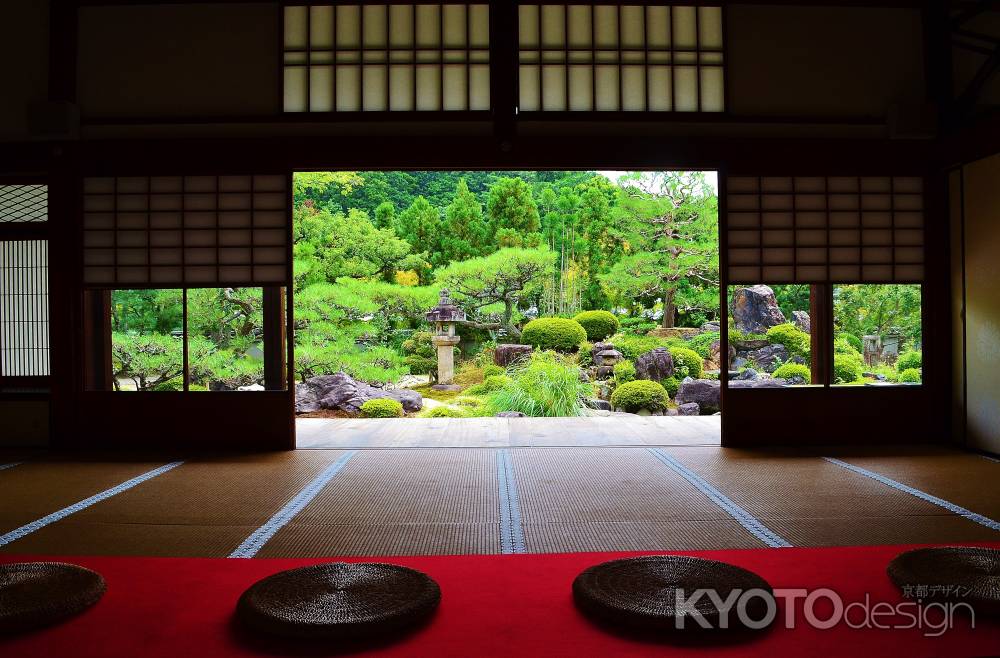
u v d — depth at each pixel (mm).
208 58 4887
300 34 4887
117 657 921
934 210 4938
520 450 4762
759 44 4918
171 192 4926
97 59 4883
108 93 4883
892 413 4938
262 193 4898
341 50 4883
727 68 4898
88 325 5023
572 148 4855
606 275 10234
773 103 4914
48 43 4898
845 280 4973
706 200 9906
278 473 4105
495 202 11586
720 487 3711
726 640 954
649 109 4914
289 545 2803
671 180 10148
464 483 3834
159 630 999
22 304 5082
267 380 6176
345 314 9148
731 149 4902
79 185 4910
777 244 4961
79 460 4500
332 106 4887
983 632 969
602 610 1009
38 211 5086
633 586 1085
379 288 9281
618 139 4855
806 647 934
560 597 1109
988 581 1066
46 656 923
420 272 11344
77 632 992
